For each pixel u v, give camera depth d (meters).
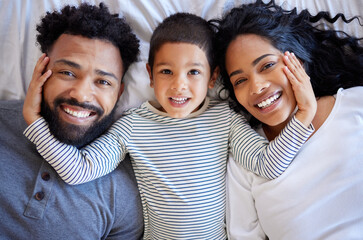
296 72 0.83
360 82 0.98
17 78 0.97
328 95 0.93
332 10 1.02
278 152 0.82
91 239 0.84
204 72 0.86
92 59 0.80
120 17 0.98
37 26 0.88
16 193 0.78
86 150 0.84
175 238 0.91
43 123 0.80
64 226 0.81
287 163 0.84
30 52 0.98
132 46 0.92
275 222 0.88
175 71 0.83
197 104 0.87
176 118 0.93
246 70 0.85
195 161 0.89
